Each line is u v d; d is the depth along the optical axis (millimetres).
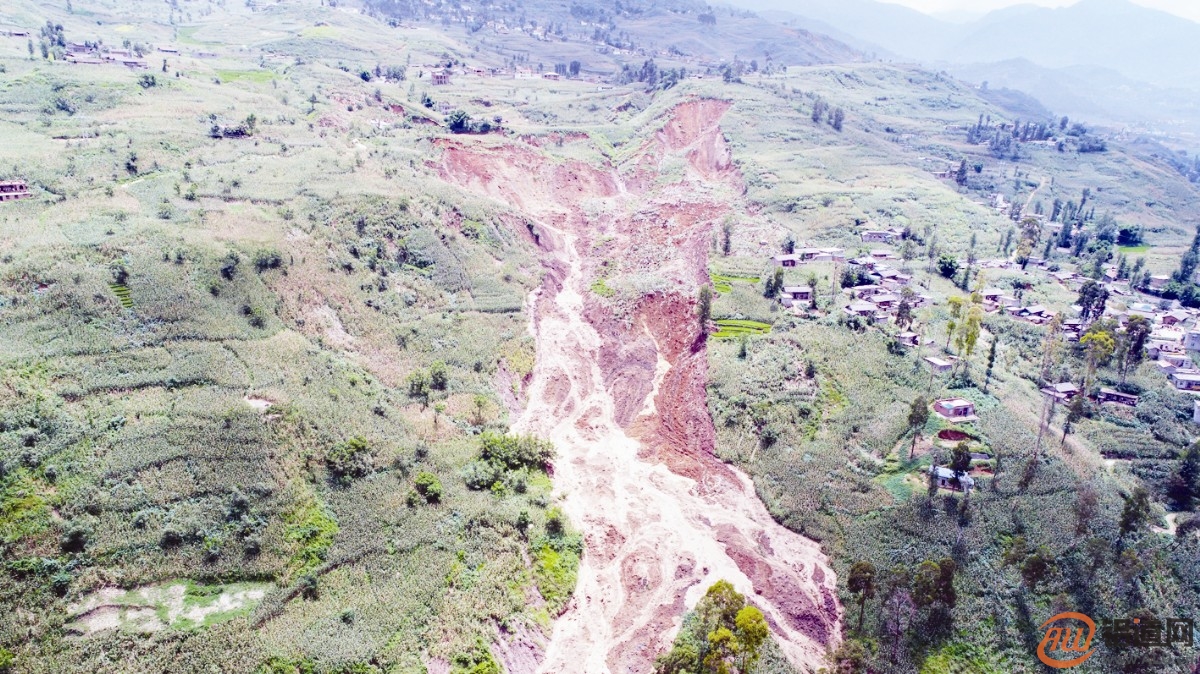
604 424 118812
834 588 83875
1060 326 133750
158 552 70312
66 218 111812
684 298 143625
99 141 146875
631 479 105062
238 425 82375
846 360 117625
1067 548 82438
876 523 89438
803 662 75625
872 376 114375
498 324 135125
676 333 137625
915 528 87000
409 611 72875
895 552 84875
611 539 93188
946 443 100438
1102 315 144125
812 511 93500
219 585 70562
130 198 124562
